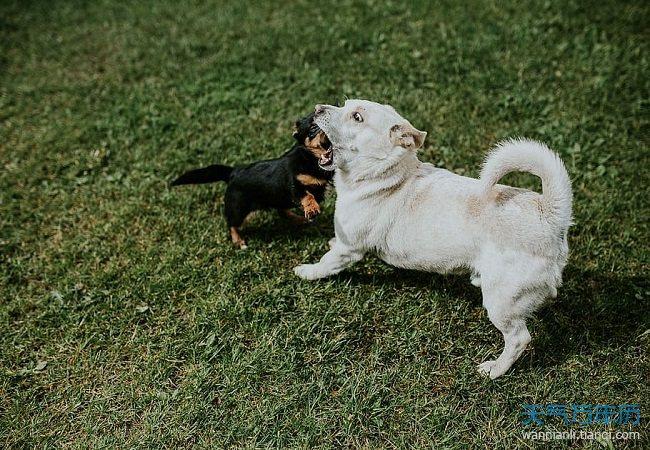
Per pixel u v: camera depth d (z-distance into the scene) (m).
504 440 1.46
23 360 1.62
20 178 2.01
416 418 1.49
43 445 1.49
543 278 1.44
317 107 1.57
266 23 2.53
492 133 2.02
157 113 2.16
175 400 1.53
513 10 2.45
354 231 1.58
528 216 1.43
